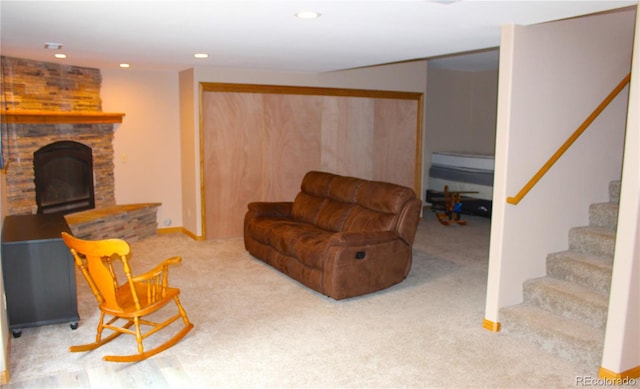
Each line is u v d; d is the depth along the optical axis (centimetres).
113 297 326
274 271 524
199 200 636
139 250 598
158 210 677
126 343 355
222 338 364
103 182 626
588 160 403
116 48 445
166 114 662
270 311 415
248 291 463
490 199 780
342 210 516
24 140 532
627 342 298
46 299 370
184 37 383
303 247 461
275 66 589
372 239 441
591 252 392
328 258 430
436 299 446
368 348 349
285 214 586
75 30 355
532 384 301
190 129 632
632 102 281
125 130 639
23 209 538
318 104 690
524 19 320
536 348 349
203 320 396
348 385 301
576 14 304
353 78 704
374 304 433
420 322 395
